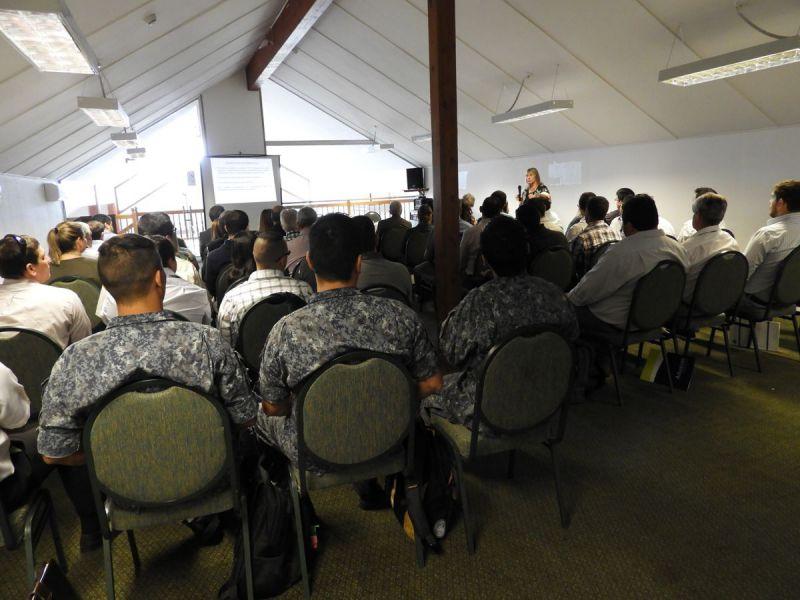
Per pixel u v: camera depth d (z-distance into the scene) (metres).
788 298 3.03
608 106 6.14
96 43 3.70
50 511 1.56
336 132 12.75
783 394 2.83
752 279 3.08
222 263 3.91
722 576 1.60
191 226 11.41
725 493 2.01
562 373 1.71
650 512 1.91
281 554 1.57
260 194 9.59
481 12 5.16
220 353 1.34
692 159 6.04
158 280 1.32
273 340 1.42
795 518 1.86
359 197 15.82
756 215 5.48
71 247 3.21
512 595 1.56
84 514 1.74
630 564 1.66
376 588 1.60
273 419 1.65
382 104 8.77
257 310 2.19
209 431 1.31
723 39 4.25
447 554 1.74
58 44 2.74
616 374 2.78
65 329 2.19
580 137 7.20
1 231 5.23
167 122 10.67
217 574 1.68
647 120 6.11
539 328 1.59
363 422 1.45
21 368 1.86
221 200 9.34
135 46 4.36
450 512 1.78
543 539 1.79
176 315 1.53
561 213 8.20
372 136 10.88
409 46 6.41
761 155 5.32
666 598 1.53
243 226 4.00
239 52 7.47
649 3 4.21
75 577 1.68
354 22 6.41
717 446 2.34
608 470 2.19
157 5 3.75
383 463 1.61
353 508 2.02
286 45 6.86
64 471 1.68
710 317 2.98
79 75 4.11
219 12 4.85
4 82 3.44
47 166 6.54
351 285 1.46
